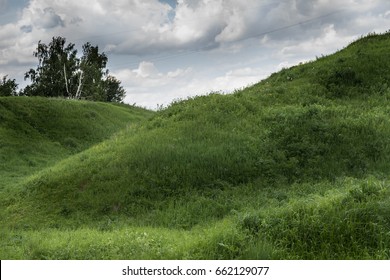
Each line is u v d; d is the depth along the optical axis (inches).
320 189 586.2
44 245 428.8
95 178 725.3
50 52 2551.7
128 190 666.2
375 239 346.9
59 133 1505.9
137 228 517.3
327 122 805.9
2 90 2677.2
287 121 818.8
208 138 783.1
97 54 2765.7
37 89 2507.4
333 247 345.7
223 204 600.4
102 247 402.3
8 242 486.6
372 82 1045.8
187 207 598.5
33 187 765.3
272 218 396.5
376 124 803.4
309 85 1063.6
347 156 702.5
